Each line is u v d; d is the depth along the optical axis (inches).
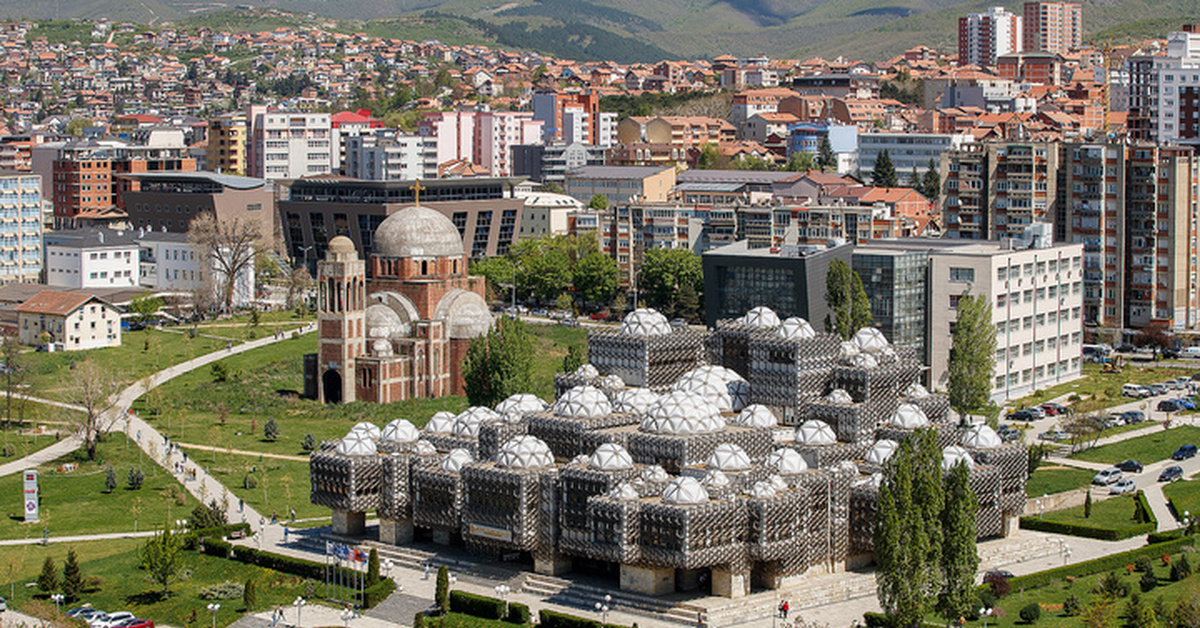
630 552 7514.8
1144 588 7706.7
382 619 7593.5
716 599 7500.0
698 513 7332.7
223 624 7568.9
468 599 7593.5
